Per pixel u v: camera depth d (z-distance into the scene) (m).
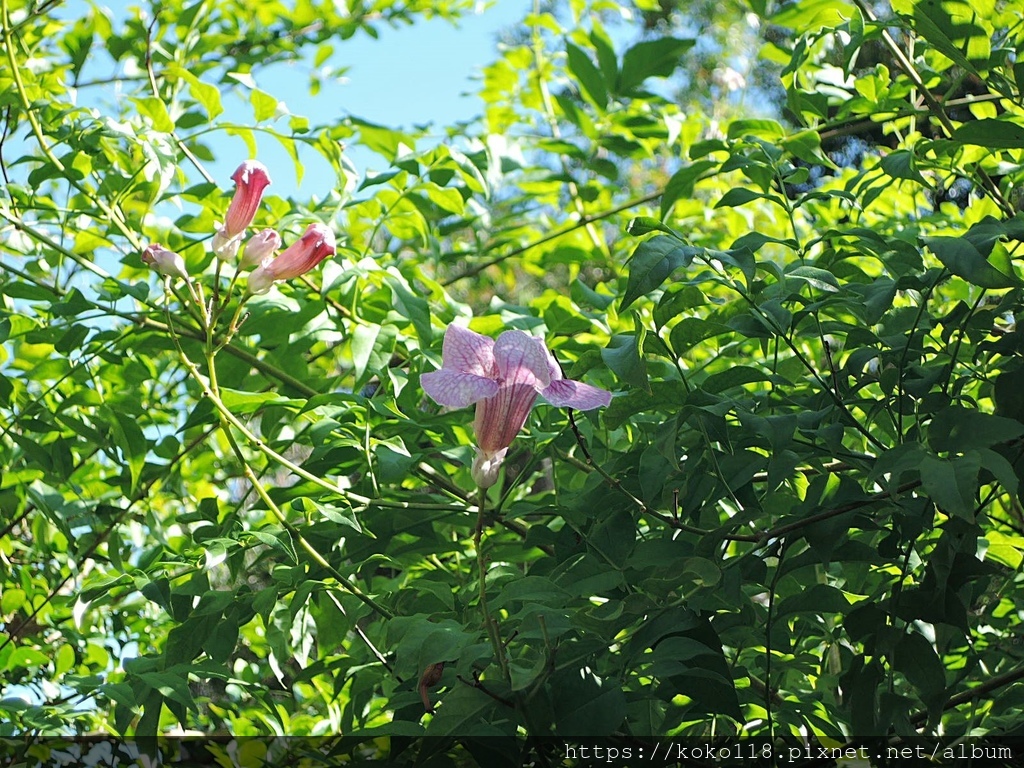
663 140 3.23
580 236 3.28
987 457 1.34
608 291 2.90
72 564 2.41
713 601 1.70
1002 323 2.21
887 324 1.94
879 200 2.94
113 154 2.61
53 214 2.84
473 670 1.56
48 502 2.37
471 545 2.56
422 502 2.28
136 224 2.52
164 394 3.09
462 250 3.18
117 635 2.77
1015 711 1.92
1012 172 2.25
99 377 2.67
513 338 1.61
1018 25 1.99
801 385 2.11
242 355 2.52
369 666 2.08
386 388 2.25
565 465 2.37
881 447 1.75
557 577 1.78
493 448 1.60
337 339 2.54
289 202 2.89
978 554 1.88
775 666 1.92
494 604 1.55
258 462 2.92
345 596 2.02
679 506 1.88
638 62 2.88
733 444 1.85
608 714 1.45
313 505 2.03
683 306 1.85
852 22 2.04
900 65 2.31
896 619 1.77
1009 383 1.61
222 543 1.96
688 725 2.00
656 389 1.89
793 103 2.29
